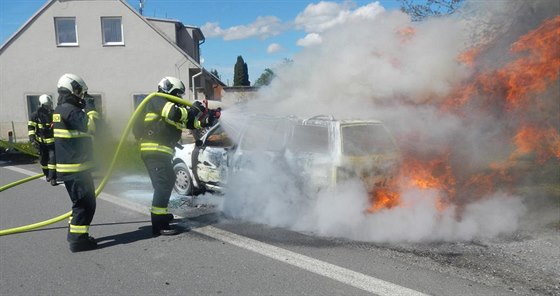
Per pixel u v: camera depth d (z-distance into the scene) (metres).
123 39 20.44
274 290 3.75
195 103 5.34
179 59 20.50
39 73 20.72
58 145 4.69
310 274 4.05
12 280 4.10
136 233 5.44
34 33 20.50
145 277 4.10
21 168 11.54
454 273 4.02
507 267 4.13
